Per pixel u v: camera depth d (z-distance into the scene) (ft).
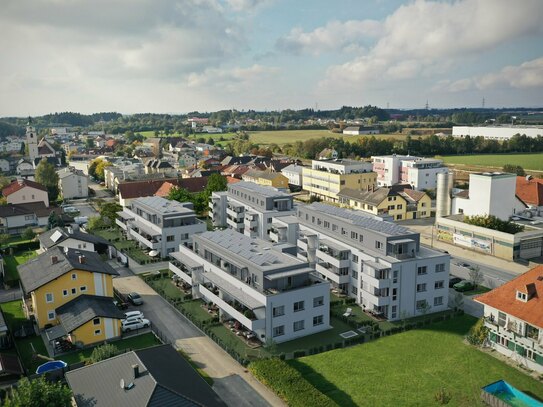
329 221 268.41
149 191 483.92
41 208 413.59
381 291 218.79
